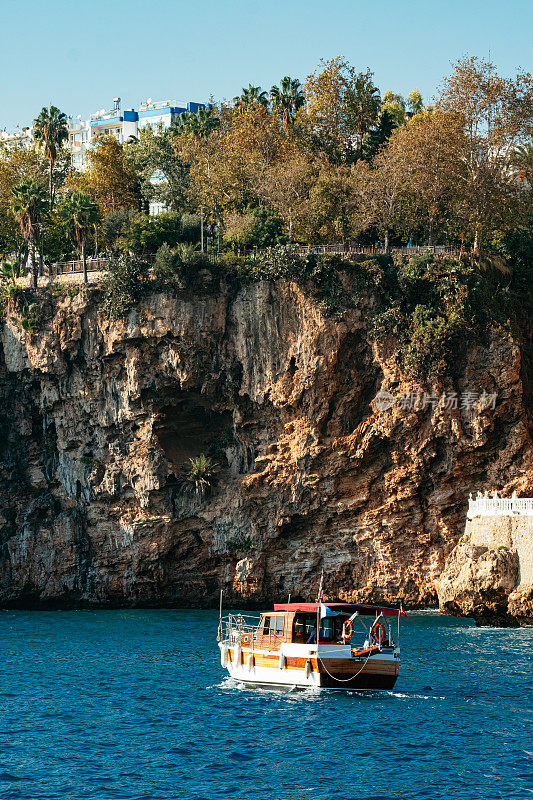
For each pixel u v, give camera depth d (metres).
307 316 91.81
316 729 44.47
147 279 95.25
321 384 91.38
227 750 41.66
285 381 92.69
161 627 79.44
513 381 88.06
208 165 109.69
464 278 90.75
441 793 36.47
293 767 39.44
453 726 44.66
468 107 96.50
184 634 75.12
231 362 95.12
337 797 36.22
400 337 90.44
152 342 94.81
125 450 95.62
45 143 121.75
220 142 112.56
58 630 77.88
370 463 91.25
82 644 69.88
